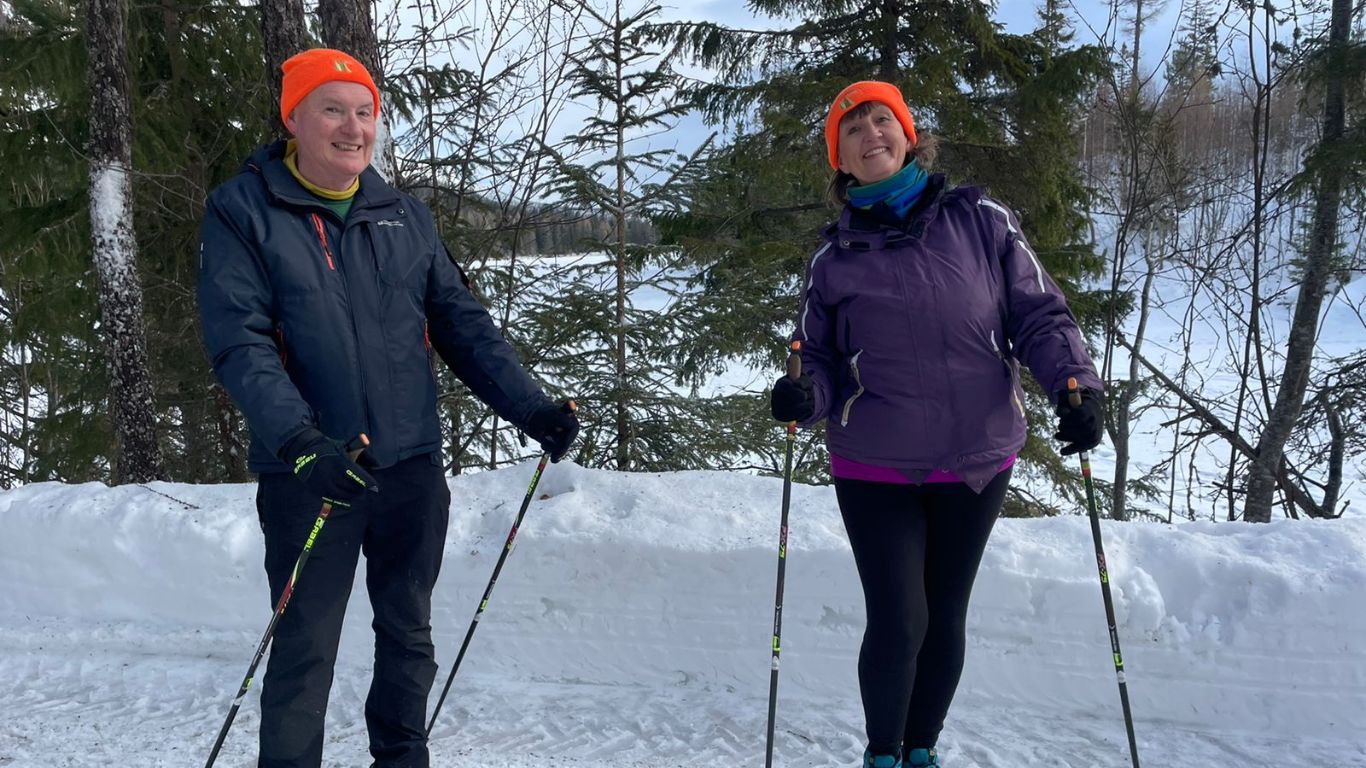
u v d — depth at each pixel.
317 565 2.10
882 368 2.17
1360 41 6.09
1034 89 7.36
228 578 3.49
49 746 2.81
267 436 1.87
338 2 4.32
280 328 2.04
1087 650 2.88
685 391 6.81
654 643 3.21
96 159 5.58
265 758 2.07
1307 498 6.88
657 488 3.60
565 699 3.12
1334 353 13.41
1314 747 2.67
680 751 2.76
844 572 3.05
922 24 7.52
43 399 11.22
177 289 6.91
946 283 2.14
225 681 3.24
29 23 6.82
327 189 2.13
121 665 3.37
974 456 2.16
